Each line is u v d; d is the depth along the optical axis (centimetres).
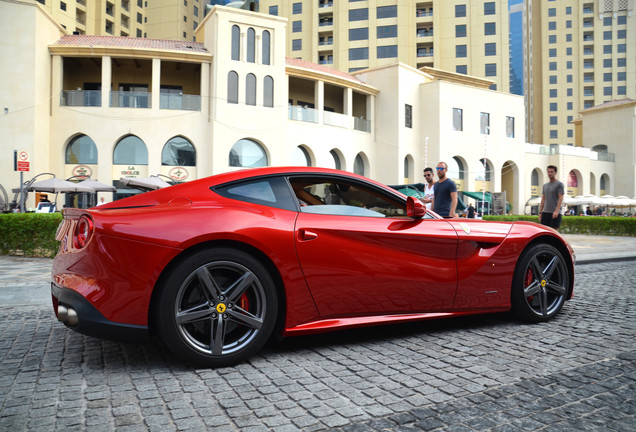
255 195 293
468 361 277
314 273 284
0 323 385
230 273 270
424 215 332
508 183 3859
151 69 2667
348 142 3047
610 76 7969
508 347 306
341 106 3334
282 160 2631
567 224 2111
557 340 323
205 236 257
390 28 5112
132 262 246
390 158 3175
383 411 206
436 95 3275
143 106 2430
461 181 3441
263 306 272
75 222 266
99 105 2391
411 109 3284
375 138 3256
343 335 339
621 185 4781
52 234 900
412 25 5141
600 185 4762
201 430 188
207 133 2497
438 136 3256
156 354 292
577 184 4341
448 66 5141
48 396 224
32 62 2247
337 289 291
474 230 346
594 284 586
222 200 284
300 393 227
